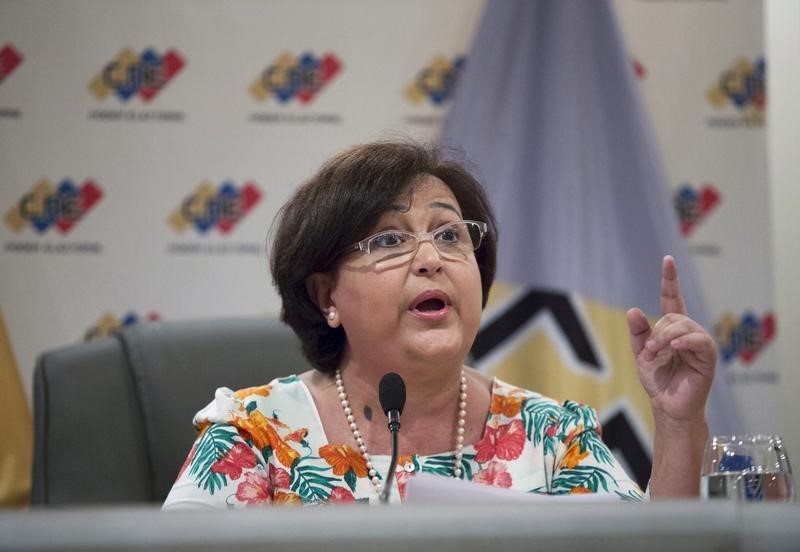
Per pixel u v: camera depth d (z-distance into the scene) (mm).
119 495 8367
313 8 12891
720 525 3363
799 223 13047
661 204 12289
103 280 12664
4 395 11594
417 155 6648
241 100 12836
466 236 6555
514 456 6586
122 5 12797
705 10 13047
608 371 12156
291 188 12852
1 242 12602
